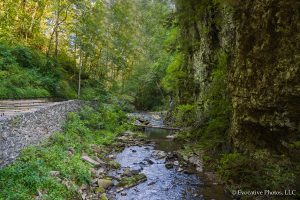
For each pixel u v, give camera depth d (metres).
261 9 9.24
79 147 13.34
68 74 29.12
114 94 30.94
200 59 22.00
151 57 47.72
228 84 13.20
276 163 9.67
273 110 9.52
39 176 8.52
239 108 11.55
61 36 34.12
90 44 27.14
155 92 48.84
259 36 9.52
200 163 13.39
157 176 11.88
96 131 18.62
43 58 25.80
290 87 8.01
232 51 13.96
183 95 26.95
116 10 33.91
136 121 28.89
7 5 24.50
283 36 8.18
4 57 20.05
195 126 20.14
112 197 9.47
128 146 17.62
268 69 9.10
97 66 35.81
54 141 12.34
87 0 27.84
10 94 16.12
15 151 8.93
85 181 10.04
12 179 7.68
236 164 10.78
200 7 18.11
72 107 17.70
